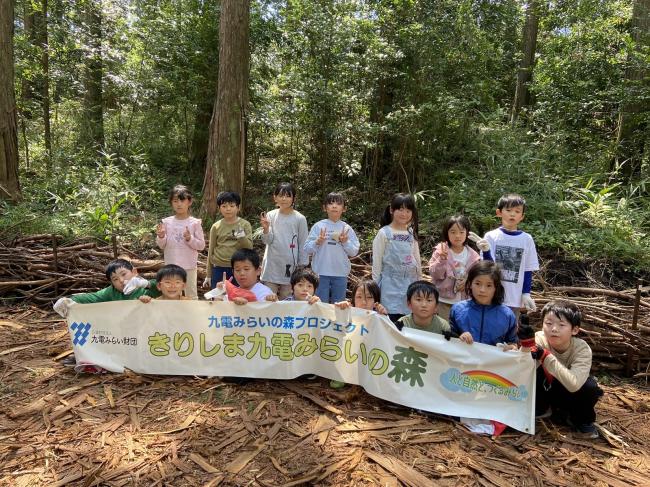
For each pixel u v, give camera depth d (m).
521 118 9.72
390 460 2.75
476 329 3.39
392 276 4.00
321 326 3.55
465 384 3.25
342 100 7.22
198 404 3.26
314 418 3.14
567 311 3.13
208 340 3.60
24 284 5.11
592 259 5.75
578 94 8.20
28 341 4.18
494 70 9.45
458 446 2.94
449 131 8.04
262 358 3.58
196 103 9.44
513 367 3.18
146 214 7.68
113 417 3.08
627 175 7.77
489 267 3.33
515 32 12.09
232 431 2.96
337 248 4.29
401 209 3.92
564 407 3.20
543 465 2.80
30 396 3.30
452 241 3.89
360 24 7.66
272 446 2.83
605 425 3.27
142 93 9.62
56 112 10.71
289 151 9.21
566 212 6.62
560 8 11.02
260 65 9.42
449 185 7.91
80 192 7.61
